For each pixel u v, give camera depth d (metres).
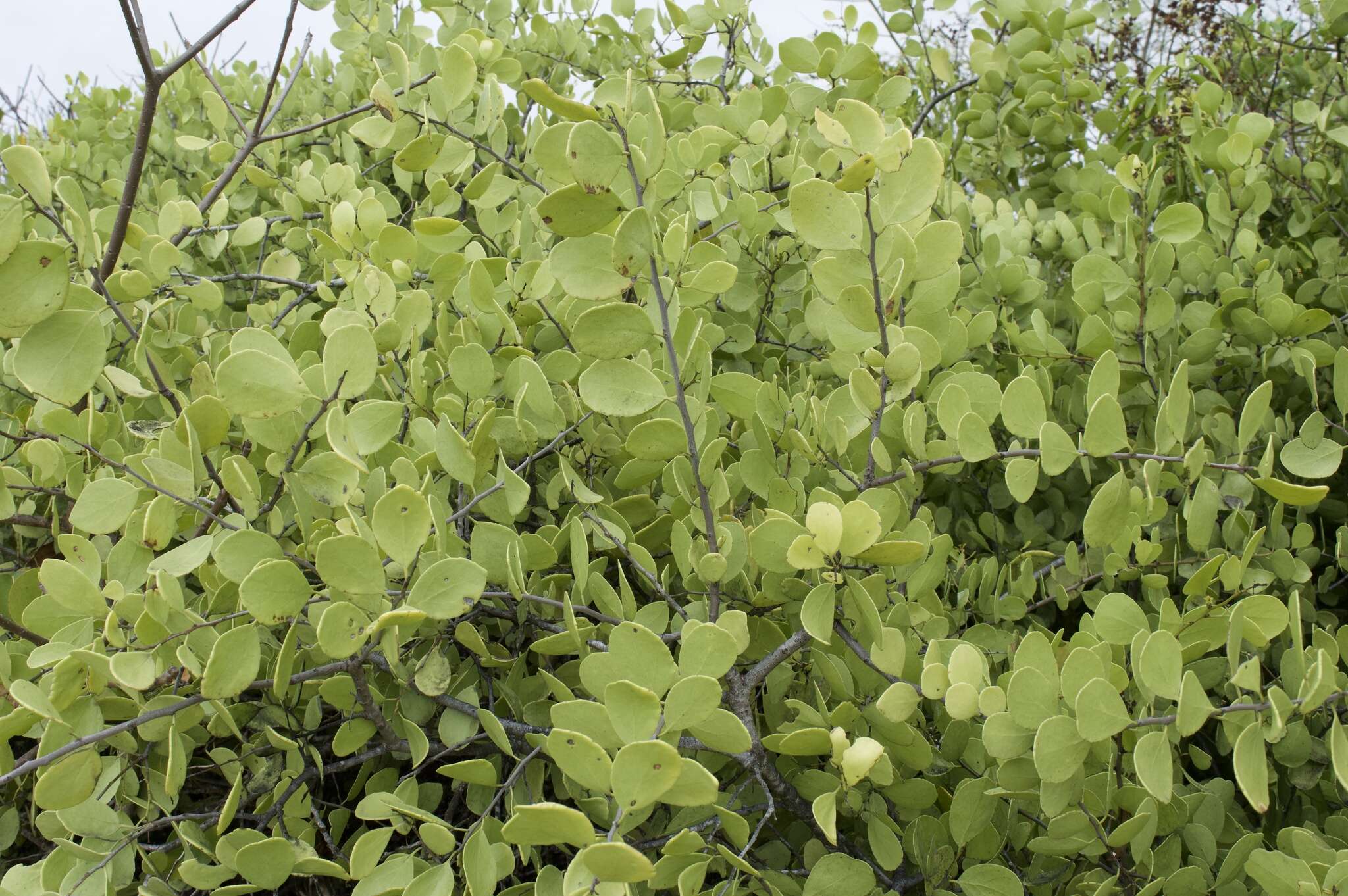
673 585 1.62
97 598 1.16
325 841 1.59
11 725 1.10
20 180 1.11
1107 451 1.26
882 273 1.21
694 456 1.22
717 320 1.96
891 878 1.37
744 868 1.08
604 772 0.92
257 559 1.11
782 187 2.25
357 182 2.44
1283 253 2.12
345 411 1.55
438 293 1.75
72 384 1.04
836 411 1.47
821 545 1.11
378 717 1.26
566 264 1.10
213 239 2.12
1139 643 1.07
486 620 1.52
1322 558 2.00
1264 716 1.12
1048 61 2.51
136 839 1.25
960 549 1.81
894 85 2.19
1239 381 2.07
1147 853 1.24
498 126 2.09
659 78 2.51
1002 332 2.08
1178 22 3.14
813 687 1.43
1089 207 2.19
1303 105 2.23
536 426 1.50
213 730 1.31
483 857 1.12
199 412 1.17
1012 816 1.36
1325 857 1.15
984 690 1.13
